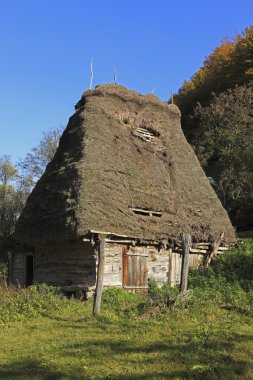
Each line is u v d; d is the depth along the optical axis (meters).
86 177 15.38
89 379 5.99
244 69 47.62
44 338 8.55
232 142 33.78
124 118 19.19
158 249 17.11
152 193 17.56
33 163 39.16
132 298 14.38
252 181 31.56
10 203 27.61
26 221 17.03
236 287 14.73
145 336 8.36
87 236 14.44
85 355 7.13
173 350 7.32
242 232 32.81
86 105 18.08
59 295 13.43
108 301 13.59
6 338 8.65
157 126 20.50
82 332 8.96
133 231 15.58
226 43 56.38
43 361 6.88
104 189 15.58
